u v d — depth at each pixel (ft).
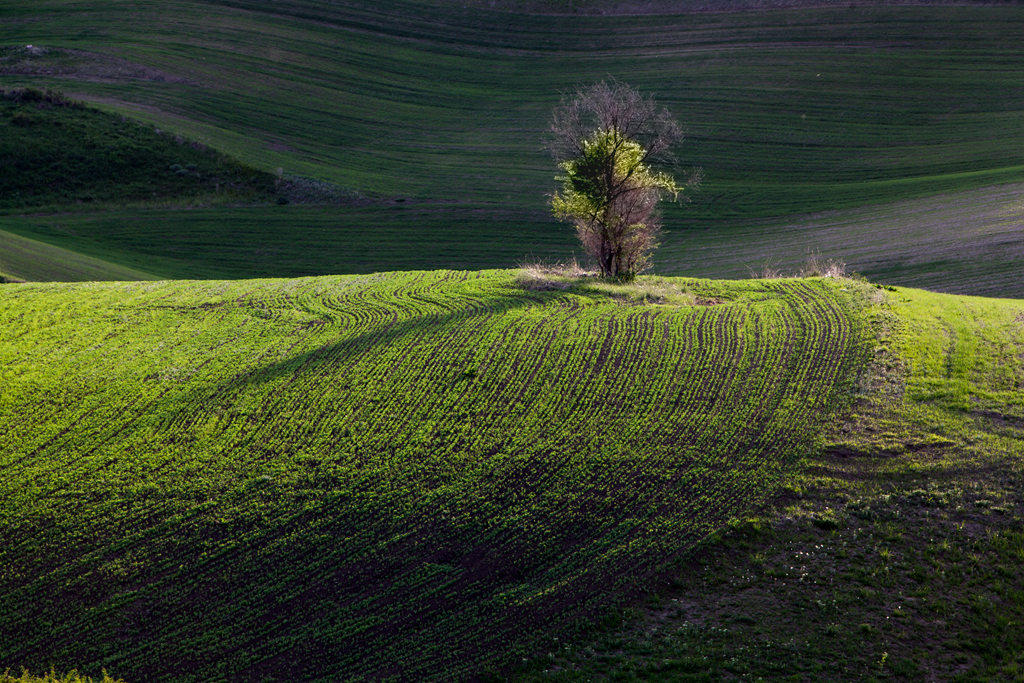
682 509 73.36
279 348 106.11
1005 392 88.07
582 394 92.48
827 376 93.97
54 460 81.87
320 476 78.89
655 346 103.50
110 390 95.20
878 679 55.83
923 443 80.07
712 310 115.96
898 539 68.64
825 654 58.13
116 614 64.44
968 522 70.08
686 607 63.41
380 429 86.53
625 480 77.41
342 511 74.28
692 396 91.35
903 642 59.06
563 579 66.54
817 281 129.49
